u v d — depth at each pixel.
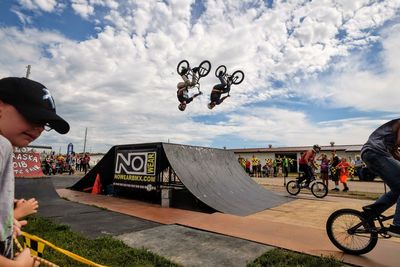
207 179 7.95
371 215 3.54
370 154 3.53
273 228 4.83
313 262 3.27
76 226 4.81
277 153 34.72
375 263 3.34
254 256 3.52
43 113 1.05
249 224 5.09
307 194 10.58
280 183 16.42
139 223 5.12
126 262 3.24
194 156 8.48
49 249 3.49
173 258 3.43
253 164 26.12
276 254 3.52
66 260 3.18
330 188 13.64
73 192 9.98
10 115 1.02
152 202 7.75
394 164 3.36
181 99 12.66
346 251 3.68
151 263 3.24
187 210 6.55
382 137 3.53
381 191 12.02
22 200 1.39
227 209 6.49
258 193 8.92
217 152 9.66
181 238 4.22
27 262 1.04
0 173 0.98
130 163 8.62
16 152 7.71
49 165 21.31
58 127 1.16
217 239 4.19
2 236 1.00
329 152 30.17
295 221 5.76
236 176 9.52
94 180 10.43
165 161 8.08
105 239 3.95
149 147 8.18
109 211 6.21
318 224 5.48
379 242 4.20
